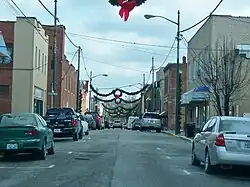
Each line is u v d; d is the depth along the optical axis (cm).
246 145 1515
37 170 1611
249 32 3872
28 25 4184
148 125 5591
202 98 3750
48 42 5478
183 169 1717
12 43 4181
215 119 1669
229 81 2772
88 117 5884
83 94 10194
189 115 5200
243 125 1594
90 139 3462
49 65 5753
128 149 2536
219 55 3453
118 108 10894
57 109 3170
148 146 2817
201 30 4275
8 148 1856
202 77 3934
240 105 3422
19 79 4181
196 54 4534
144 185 1310
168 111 6956
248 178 1543
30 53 4184
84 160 1942
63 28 5881
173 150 2583
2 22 4172
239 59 3284
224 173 1639
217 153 1518
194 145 1839
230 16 3872
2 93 4191
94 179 1405
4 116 1933
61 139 3444
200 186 1323
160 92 8269
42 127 1977
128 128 7538
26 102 4175
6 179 1398
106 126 8262
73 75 7394
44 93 4922
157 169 1691
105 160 1950
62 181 1361
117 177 1455
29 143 1867
